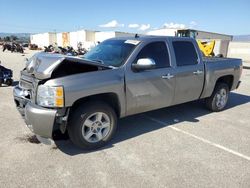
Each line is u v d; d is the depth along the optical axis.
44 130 3.72
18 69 15.00
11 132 4.78
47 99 3.64
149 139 4.62
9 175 3.37
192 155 4.03
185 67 5.25
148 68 4.29
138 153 4.07
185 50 5.36
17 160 3.75
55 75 3.90
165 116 5.96
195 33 26.00
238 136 4.85
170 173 3.50
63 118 3.72
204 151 4.18
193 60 5.49
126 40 4.93
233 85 6.77
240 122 5.68
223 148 4.31
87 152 4.07
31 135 4.65
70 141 4.42
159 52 4.88
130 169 3.58
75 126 3.91
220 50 27.45
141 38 4.82
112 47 4.93
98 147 4.20
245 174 3.53
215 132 5.03
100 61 4.56
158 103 4.90
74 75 3.82
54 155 3.93
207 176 3.45
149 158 3.91
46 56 4.06
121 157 3.92
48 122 3.67
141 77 4.48
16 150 4.06
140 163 3.75
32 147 4.18
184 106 6.82
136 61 4.47
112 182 3.27
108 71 4.14
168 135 4.82
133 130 5.04
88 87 3.85
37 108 3.71
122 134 4.83
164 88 4.89
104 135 4.25
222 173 3.53
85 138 4.03
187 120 5.71
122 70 4.28
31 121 3.74
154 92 4.74
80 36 63.16
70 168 3.57
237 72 6.74
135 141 4.52
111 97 4.29
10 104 6.76
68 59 3.77
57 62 3.73
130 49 4.57
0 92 8.27
